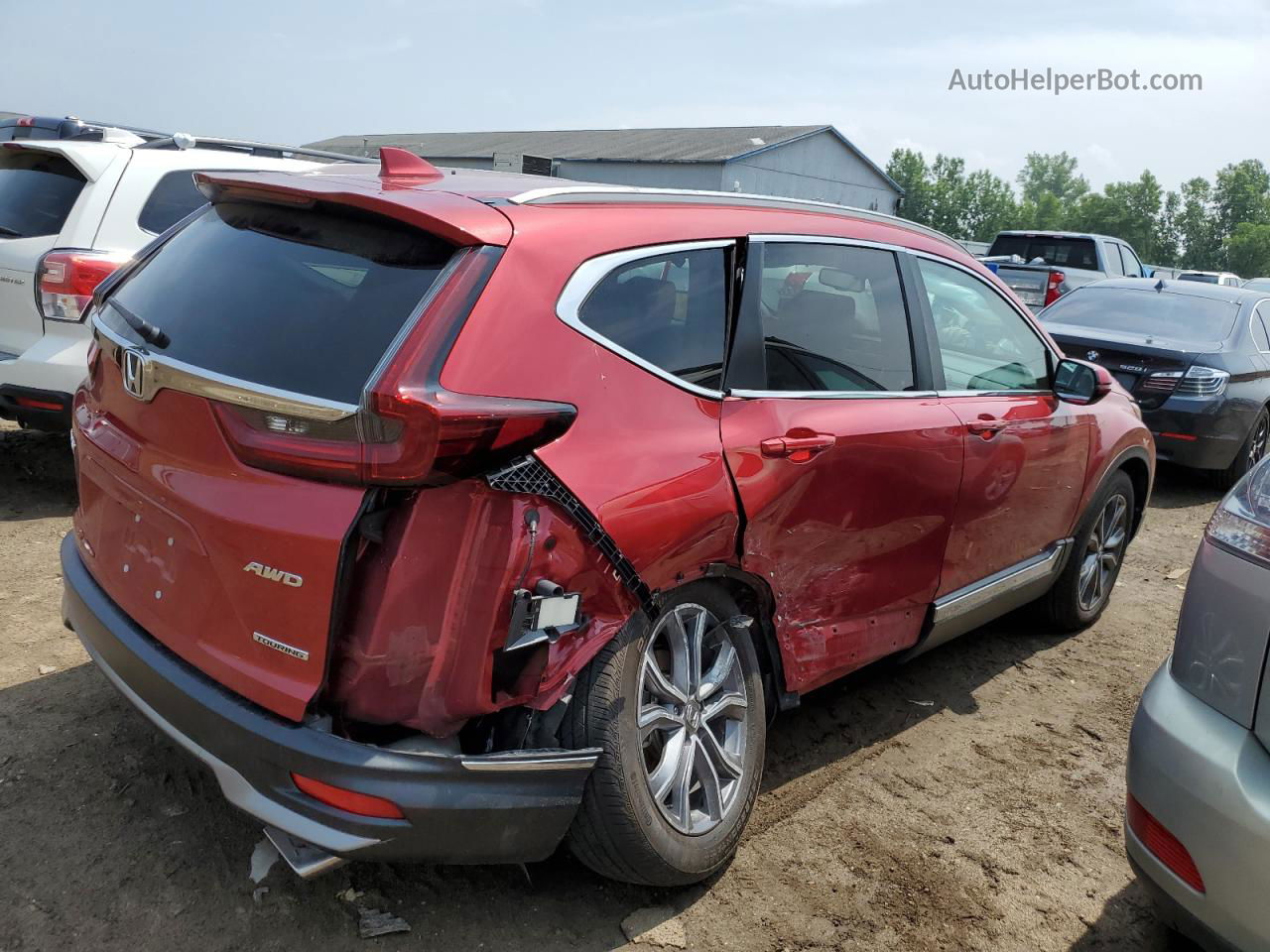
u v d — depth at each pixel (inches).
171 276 103.3
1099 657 187.8
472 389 83.9
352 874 106.7
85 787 115.6
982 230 5216.5
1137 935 112.2
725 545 105.3
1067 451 166.9
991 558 155.6
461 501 84.4
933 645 150.3
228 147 256.1
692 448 101.5
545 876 110.3
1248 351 324.2
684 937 103.0
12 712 129.3
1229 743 89.4
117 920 96.7
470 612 84.9
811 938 105.3
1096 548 193.6
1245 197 4702.3
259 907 100.4
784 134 1727.4
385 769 84.4
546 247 93.6
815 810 128.8
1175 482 344.2
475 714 87.4
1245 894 85.4
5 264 196.2
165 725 94.5
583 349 93.9
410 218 89.5
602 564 91.9
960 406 142.2
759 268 116.5
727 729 114.2
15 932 93.7
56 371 191.6
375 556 83.7
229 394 85.4
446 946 98.3
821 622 125.2
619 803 95.6
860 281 132.0
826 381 122.4
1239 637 91.1
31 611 158.9
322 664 83.4
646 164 1647.4
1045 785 141.2
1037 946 108.9
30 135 296.0
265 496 84.6
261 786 87.2
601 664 94.8
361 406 79.8
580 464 90.3
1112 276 663.8
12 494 213.6
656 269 104.3
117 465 99.7
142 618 98.2
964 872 119.8
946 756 146.4
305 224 97.6
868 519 125.6
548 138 2034.9
